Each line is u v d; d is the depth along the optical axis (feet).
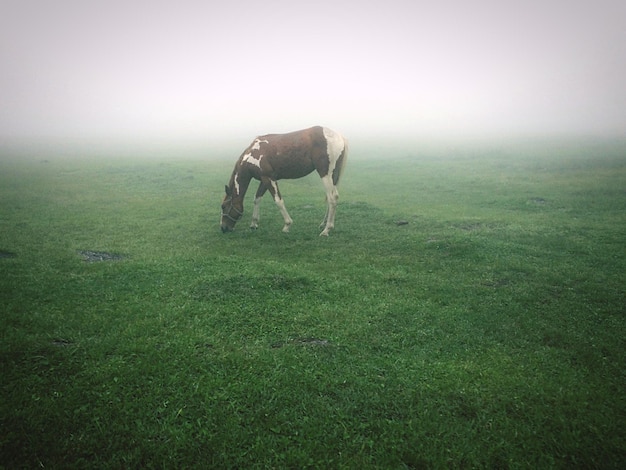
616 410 16.02
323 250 36.27
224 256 34.12
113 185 71.31
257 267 30.63
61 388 16.66
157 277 29.01
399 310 24.34
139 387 16.90
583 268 30.73
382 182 74.49
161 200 59.00
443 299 26.07
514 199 56.80
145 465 13.34
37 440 13.99
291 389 17.01
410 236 39.70
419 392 16.99
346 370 18.44
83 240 38.88
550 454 13.98
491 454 13.91
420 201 58.23
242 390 16.81
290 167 40.86
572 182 66.39
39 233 40.60
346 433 14.66
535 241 37.50
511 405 16.34
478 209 52.60
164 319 22.71
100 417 15.16
